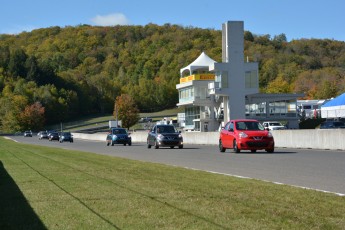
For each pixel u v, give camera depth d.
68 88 174.50
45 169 19.48
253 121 29.83
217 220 8.36
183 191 11.84
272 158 23.61
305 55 180.88
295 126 84.56
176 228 7.87
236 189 12.07
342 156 24.06
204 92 84.50
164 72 179.25
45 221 8.80
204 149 36.00
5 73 173.62
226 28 74.81
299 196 10.76
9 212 9.86
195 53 181.25
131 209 9.62
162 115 156.38
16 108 151.75
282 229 7.64
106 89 178.12
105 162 22.78
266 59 171.50
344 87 138.12
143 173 16.77
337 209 9.18
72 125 148.62
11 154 32.88
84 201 10.77
